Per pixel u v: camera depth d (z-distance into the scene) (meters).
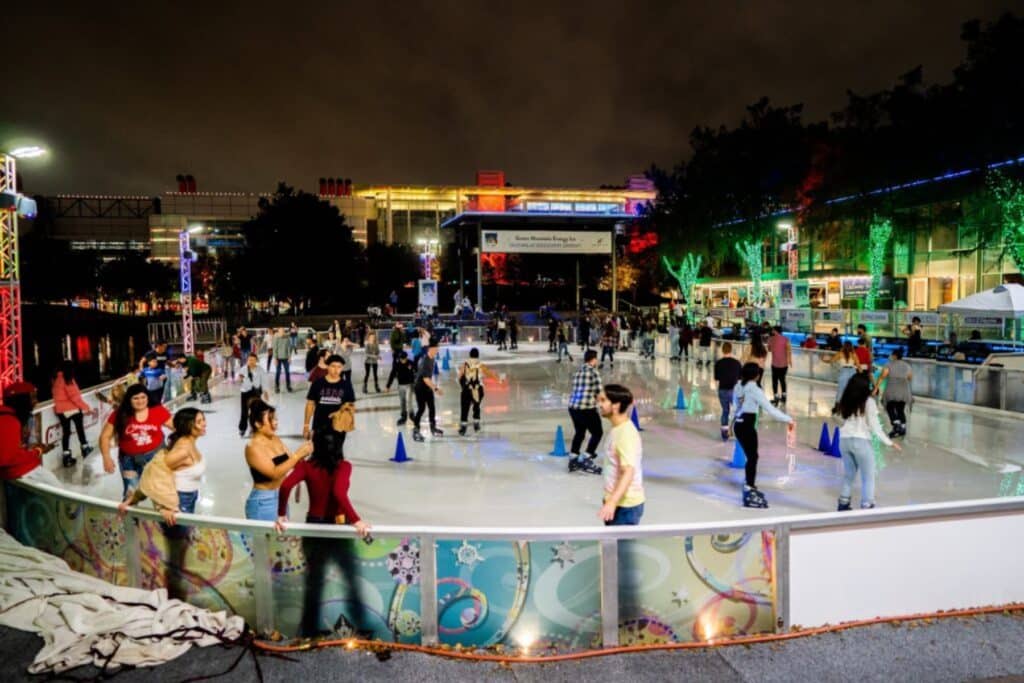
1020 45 25.80
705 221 44.97
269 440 5.33
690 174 46.06
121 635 4.40
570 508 8.10
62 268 74.06
